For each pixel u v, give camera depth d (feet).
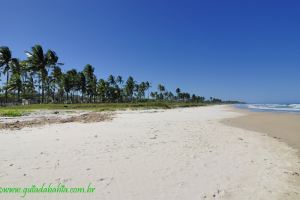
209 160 23.82
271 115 100.89
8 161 21.97
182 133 41.11
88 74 280.31
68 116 82.38
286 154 28.32
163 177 18.58
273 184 18.31
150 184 17.12
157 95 492.13
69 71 267.80
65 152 25.57
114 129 44.86
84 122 59.00
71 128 46.06
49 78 230.68
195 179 18.42
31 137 34.88
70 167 20.44
